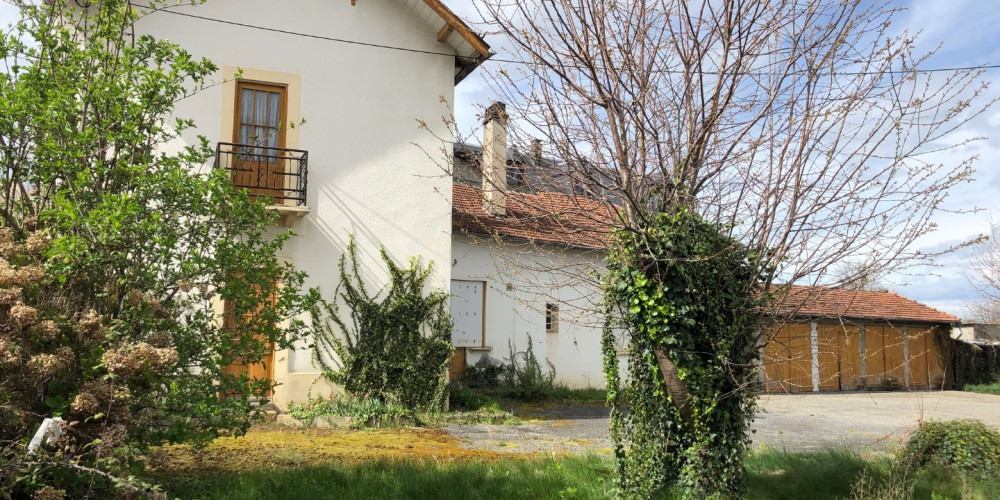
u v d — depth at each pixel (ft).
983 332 96.63
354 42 46.21
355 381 43.68
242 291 23.26
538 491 22.86
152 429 20.94
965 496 23.63
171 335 20.80
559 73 21.45
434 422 41.98
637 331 22.93
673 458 22.89
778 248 21.44
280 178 43.88
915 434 28.22
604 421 44.86
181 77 23.21
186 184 21.65
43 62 22.52
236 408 22.58
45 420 15.83
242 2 43.96
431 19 47.37
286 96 44.55
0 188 21.63
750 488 23.98
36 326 17.16
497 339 57.11
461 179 26.30
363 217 45.16
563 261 26.91
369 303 44.65
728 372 22.48
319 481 22.99
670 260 21.02
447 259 47.01
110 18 23.50
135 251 21.25
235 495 20.81
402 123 46.78
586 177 21.65
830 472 25.43
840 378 78.89
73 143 21.26
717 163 22.20
